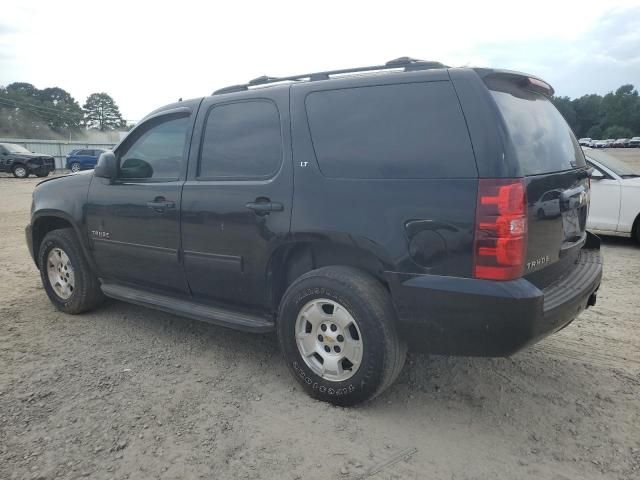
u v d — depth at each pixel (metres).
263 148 3.48
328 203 3.11
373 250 2.94
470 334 2.74
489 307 2.64
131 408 3.17
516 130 2.81
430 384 3.49
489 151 2.64
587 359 3.88
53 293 4.99
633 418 3.06
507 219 2.60
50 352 4.02
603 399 3.29
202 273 3.79
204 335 4.38
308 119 3.28
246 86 3.81
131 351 4.04
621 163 8.71
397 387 3.45
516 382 3.52
